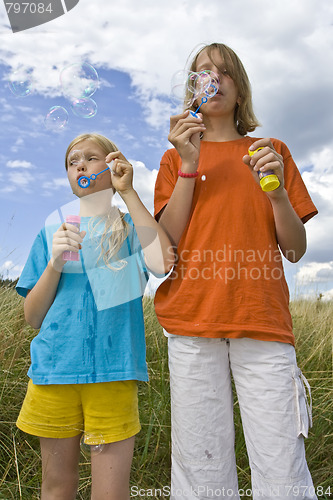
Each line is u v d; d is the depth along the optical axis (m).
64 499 1.43
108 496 1.35
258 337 1.45
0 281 3.12
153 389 2.30
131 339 1.50
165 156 1.87
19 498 1.66
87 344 1.46
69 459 1.45
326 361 2.62
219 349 1.50
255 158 1.50
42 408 1.42
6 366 2.21
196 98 1.78
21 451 1.91
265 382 1.41
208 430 1.44
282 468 1.34
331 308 3.60
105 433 1.39
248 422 1.44
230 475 1.44
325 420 2.15
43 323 1.54
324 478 1.88
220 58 1.80
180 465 1.46
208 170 1.70
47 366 1.44
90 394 1.42
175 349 1.53
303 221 1.71
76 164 1.69
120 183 1.62
